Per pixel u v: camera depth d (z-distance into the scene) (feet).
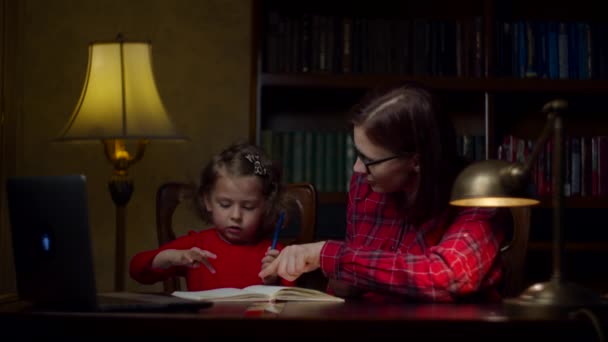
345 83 10.02
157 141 11.10
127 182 9.02
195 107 11.17
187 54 11.19
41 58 11.07
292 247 5.31
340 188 10.36
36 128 11.05
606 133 11.28
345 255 5.19
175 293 5.49
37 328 4.17
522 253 7.38
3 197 10.32
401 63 10.31
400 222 6.23
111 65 8.57
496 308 4.58
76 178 4.28
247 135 11.20
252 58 9.89
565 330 3.92
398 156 5.61
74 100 11.09
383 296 5.80
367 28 10.31
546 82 10.19
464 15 11.18
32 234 4.66
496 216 5.59
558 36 10.49
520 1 11.27
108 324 4.09
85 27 11.13
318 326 3.97
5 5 10.30
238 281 7.56
